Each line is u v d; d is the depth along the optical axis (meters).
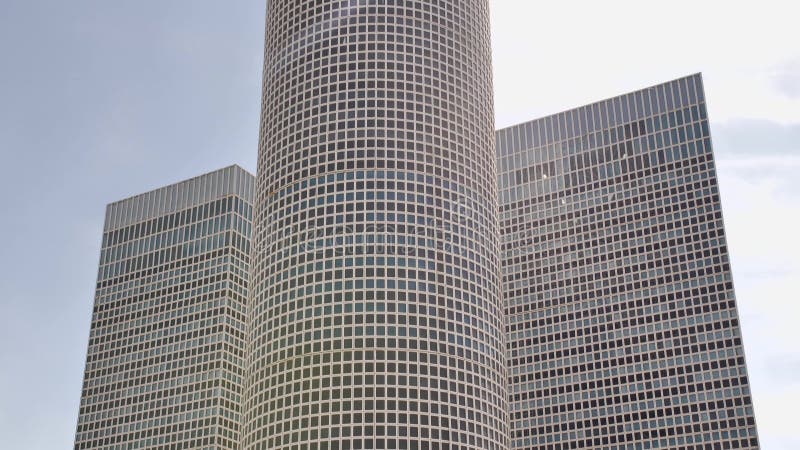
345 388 185.12
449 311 196.75
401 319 192.38
